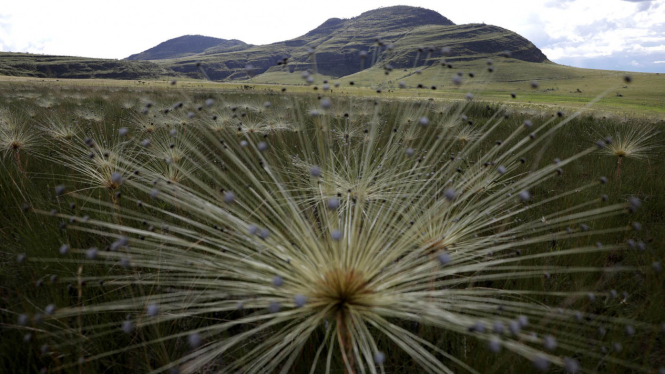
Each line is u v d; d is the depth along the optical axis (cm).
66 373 190
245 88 2894
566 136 890
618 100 8412
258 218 220
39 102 1333
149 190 204
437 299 182
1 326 224
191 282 195
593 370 190
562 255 315
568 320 215
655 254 306
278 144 536
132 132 643
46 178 456
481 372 197
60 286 249
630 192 486
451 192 142
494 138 807
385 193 257
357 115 704
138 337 227
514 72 16900
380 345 226
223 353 222
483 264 188
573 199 432
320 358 217
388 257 170
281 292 164
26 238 297
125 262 171
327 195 265
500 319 165
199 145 584
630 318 239
